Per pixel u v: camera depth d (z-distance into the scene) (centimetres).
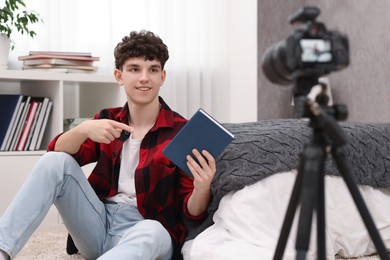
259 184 205
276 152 208
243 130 225
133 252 176
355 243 221
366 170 227
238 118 437
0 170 321
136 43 196
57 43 374
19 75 322
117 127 189
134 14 402
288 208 110
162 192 198
